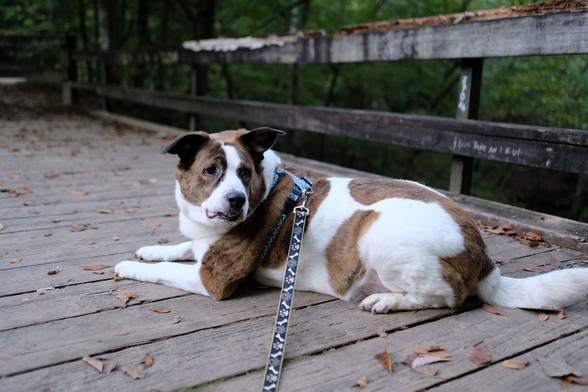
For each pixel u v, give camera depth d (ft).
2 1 63.16
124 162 21.27
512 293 8.57
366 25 18.45
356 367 6.84
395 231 8.05
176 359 6.93
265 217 8.83
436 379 6.56
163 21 52.08
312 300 8.90
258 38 23.71
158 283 9.45
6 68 56.29
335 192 8.99
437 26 15.42
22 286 9.06
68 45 42.93
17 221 12.81
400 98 39.91
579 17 11.67
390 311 8.42
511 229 12.68
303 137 43.75
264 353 7.16
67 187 16.62
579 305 8.73
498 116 27.07
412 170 36.40
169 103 31.40
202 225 8.79
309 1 44.14
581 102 21.80
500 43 13.60
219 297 8.87
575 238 11.46
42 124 32.55
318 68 41.96
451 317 8.30
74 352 7.00
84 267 9.98
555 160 12.51
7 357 6.80
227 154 8.36
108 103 39.24
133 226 12.84
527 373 6.73
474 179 27.30
